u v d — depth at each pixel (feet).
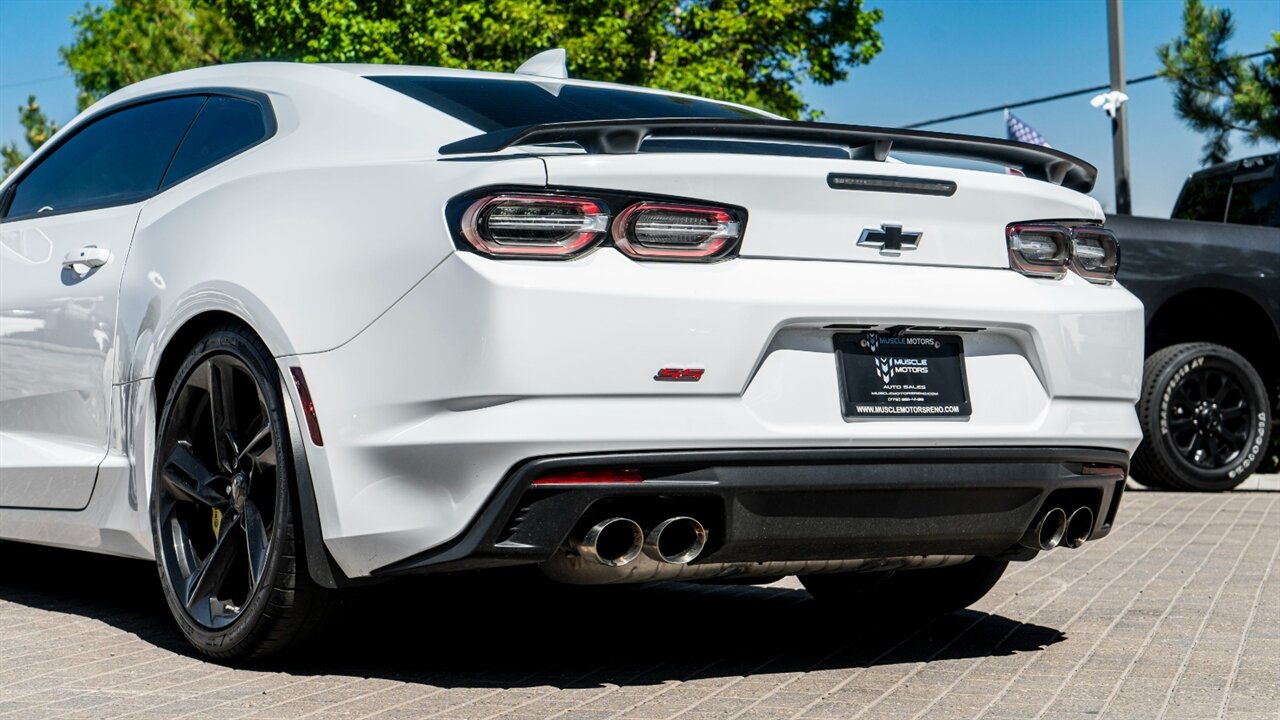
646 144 9.77
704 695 9.87
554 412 9.03
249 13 69.00
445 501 9.32
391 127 10.77
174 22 106.73
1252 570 15.89
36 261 13.69
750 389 9.56
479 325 9.02
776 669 10.82
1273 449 29.07
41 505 13.37
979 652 11.51
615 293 9.14
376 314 9.64
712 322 9.34
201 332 11.51
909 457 10.03
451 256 9.21
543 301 9.02
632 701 9.66
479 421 9.07
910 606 12.69
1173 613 13.21
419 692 9.93
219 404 11.03
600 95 12.67
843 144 10.16
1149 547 17.88
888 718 9.16
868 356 10.04
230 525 11.00
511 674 10.57
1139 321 11.37
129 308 12.07
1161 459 24.43
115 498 12.26
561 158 9.25
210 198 11.51
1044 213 10.84
